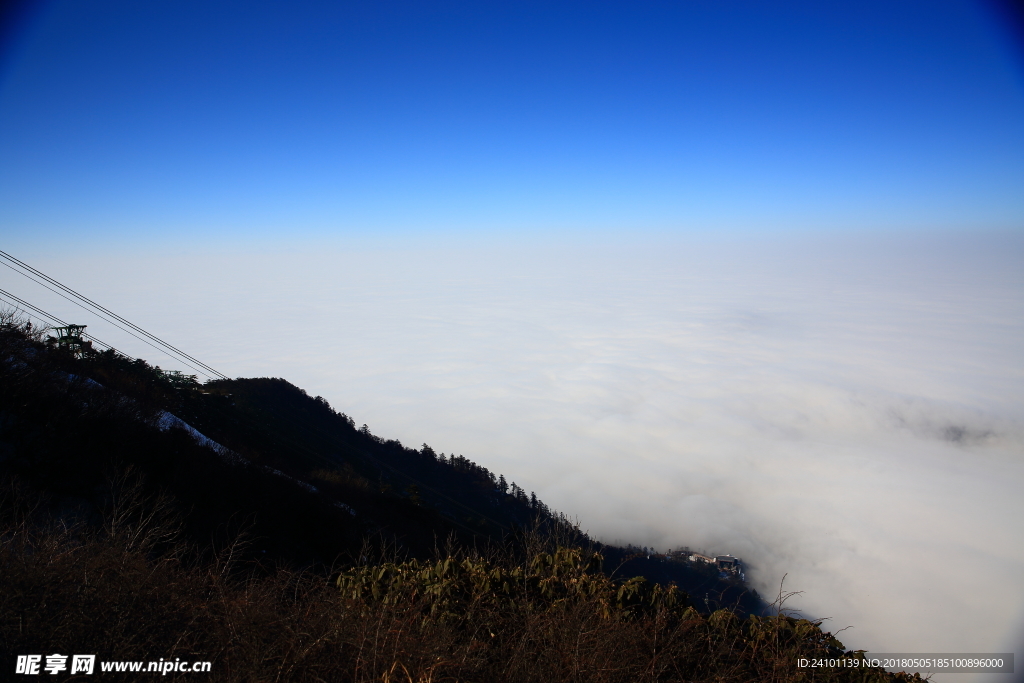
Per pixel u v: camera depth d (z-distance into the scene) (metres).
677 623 4.20
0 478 7.77
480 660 3.68
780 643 4.13
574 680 3.53
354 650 3.55
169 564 4.22
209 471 11.33
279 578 4.18
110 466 9.50
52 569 3.69
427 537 14.78
